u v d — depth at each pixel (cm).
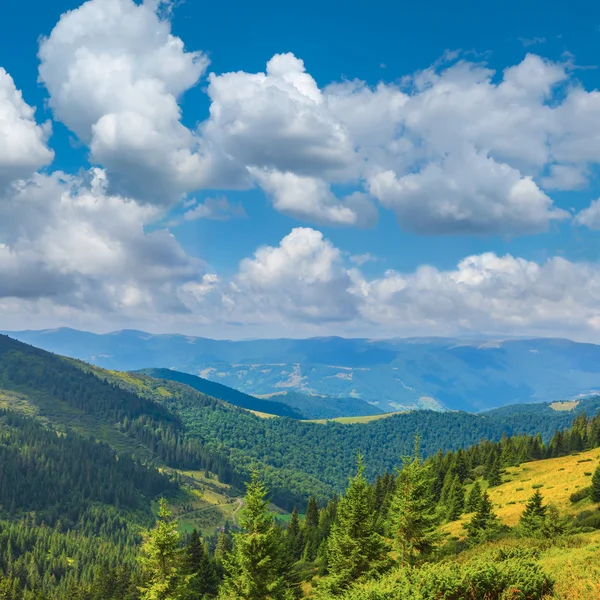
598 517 5875
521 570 2211
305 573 10019
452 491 12112
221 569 10425
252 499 4994
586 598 2044
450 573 2170
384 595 2169
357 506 4722
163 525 5559
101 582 12988
